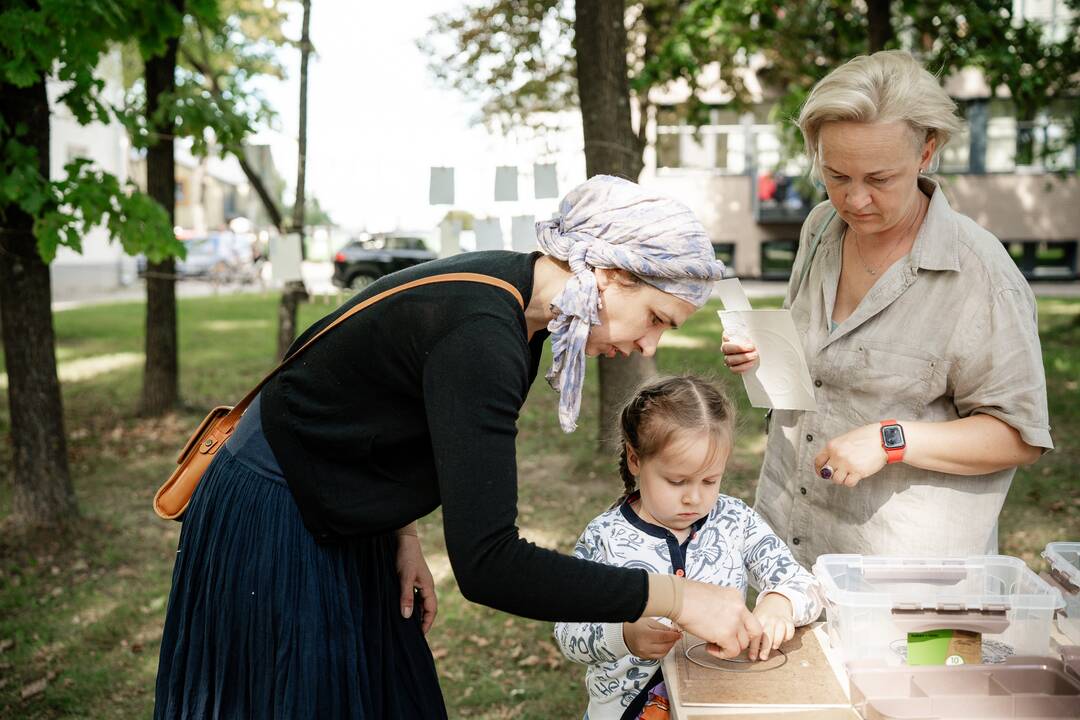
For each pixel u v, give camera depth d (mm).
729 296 2145
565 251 1566
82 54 4559
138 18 4836
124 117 4969
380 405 1636
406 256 18609
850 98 1726
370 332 1609
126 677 3789
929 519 2016
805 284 2215
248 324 15250
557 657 3930
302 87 8227
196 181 38188
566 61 10609
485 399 1472
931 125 1755
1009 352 1874
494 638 4094
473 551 1441
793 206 23266
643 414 1893
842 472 1919
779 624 1782
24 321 5133
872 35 7781
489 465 1454
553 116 11172
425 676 1948
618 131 5684
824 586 1798
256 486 1737
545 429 7984
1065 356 10828
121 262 25156
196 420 8164
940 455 1890
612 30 5609
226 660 1733
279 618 1697
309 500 1688
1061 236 22578
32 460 5215
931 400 2006
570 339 1538
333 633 1719
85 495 6121
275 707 1690
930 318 1959
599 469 6488
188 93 6000
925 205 2004
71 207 4750
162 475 6617
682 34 7598
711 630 1538
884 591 1865
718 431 1858
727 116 23031
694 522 2004
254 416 1794
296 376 1712
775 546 2006
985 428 1888
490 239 3738
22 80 4227
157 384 8266
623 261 1499
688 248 1509
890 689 1586
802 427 2193
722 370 9961
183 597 1798
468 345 1498
